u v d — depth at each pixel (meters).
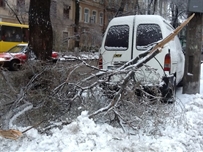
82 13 42.22
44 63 5.94
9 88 5.33
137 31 6.93
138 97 4.84
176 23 31.81
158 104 4.80
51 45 6.89
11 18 32.22
